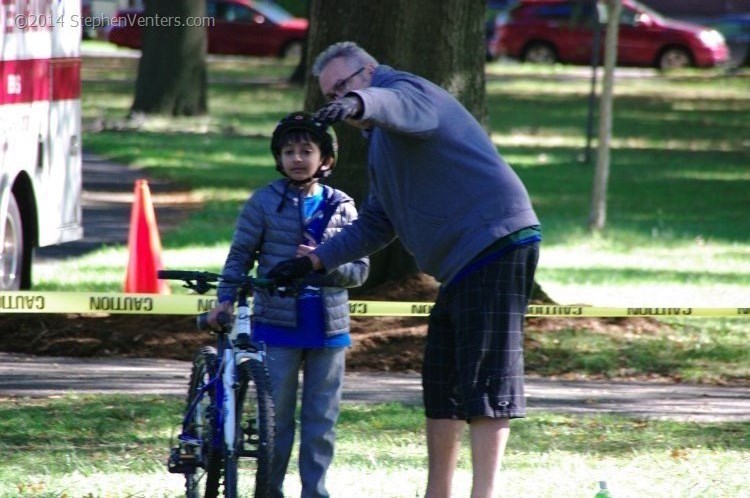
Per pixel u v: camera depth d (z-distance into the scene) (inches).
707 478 757.3
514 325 613.6
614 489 726.5
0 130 1160.2
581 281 1487.5
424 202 615.8
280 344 661.3
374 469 764.6
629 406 974.4
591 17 5019.7
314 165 665.0
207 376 659.4
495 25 5300.2
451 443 650.8
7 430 836.0
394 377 1062.4
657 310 1083.9
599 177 1871.3
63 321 1159.0
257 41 5157.5
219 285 653.3
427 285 1200.8
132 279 1296.8
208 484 640.4
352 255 649.6
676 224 1983.3
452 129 611.2
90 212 1943.9
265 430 609.0
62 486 711.1
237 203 2048.5
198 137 2883.9
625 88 4343.0
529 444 835.4
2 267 1206.9
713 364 1123.3
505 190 613.9
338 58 620.7
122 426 853.2
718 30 5428.2
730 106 3934.5
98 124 2997.0
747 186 2437.3
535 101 3897.6
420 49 1190.9
